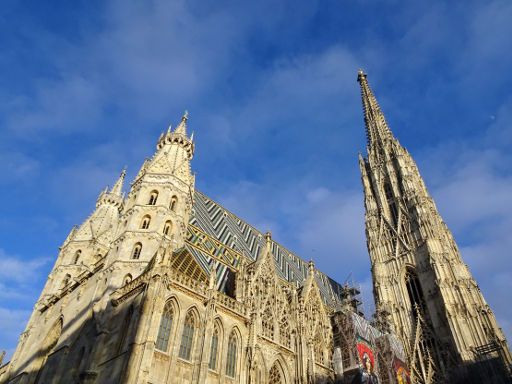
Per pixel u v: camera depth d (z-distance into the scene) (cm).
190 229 6456
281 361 5466
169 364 4034
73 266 7588
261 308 5644
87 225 8281
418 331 7756
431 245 8594
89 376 4041
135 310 4256
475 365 6700
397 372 6825
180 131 7288
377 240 9762
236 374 4706
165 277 4347
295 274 8388
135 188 6231
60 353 4878
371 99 12975
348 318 6975
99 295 5025
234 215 8512
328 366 6262
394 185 10338
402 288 8619
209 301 4691
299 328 5962
